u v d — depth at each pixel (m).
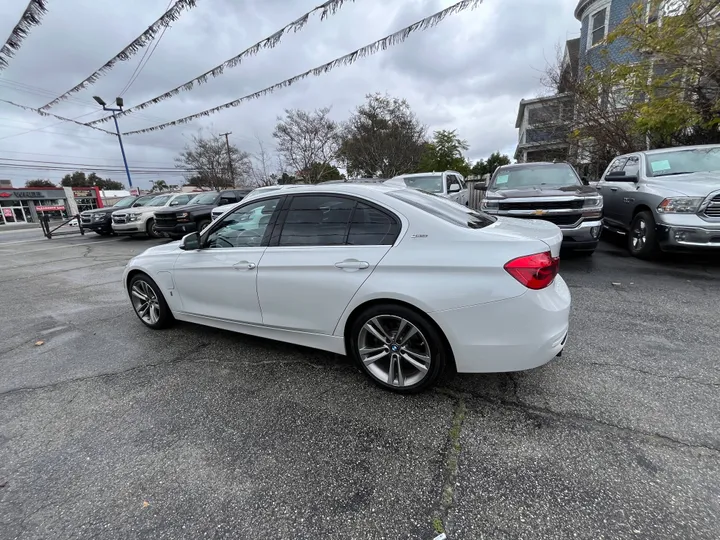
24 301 5.46
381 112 28.64
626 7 14.37
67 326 4.21
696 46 7.19
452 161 28.38
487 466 1.88
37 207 42.66
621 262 5.72
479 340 2.22
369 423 2.26
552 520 1.57
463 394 2.49
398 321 2.43
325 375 2.84
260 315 2.98
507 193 5.55
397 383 2.52
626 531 1.50
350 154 27.50
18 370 3.18
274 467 1.94
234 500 1.75
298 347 3.35
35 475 1.96
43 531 1.63
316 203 2.75
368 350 2.60
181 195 14.13
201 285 3.28
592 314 3.73
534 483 1.76
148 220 12.89
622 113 9.88
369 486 1.79
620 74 8.80
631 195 5.98
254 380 2.81
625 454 1.90
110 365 3.18
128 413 2.48
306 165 24.95
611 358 2.86
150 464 2.01
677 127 8.12
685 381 2.52
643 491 1.68
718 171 5.49
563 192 5.25
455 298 2.20
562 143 12.83
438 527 1.56
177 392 2.71
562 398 2.40
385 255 2.39
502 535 1.52
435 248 2.30
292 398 2.56
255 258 2.89
